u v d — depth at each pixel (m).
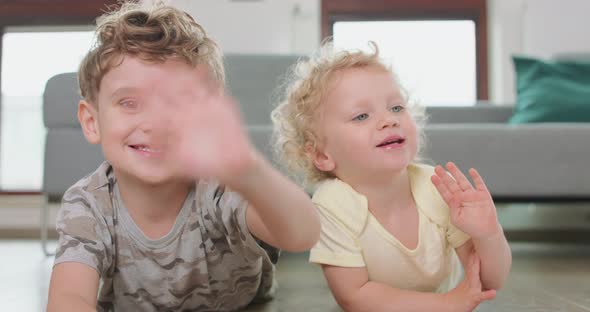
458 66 3.07
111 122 0.70
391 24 3.08
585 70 2.41
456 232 0.87
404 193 0.88
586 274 1.34
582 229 2.56
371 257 0.86
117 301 0.83
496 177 1.71
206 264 0.80
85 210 0.75
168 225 0.78
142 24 0.72
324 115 0.92
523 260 1.69
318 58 1.00
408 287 0.89
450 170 0.80
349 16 3.07
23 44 3.08
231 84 2.27
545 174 1.71
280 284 1.23
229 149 0.41
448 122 2.39
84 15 3.02
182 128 0.42
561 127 1.71
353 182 0.90
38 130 3.09
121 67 0.69
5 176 3.05
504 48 2.97
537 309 0.89
